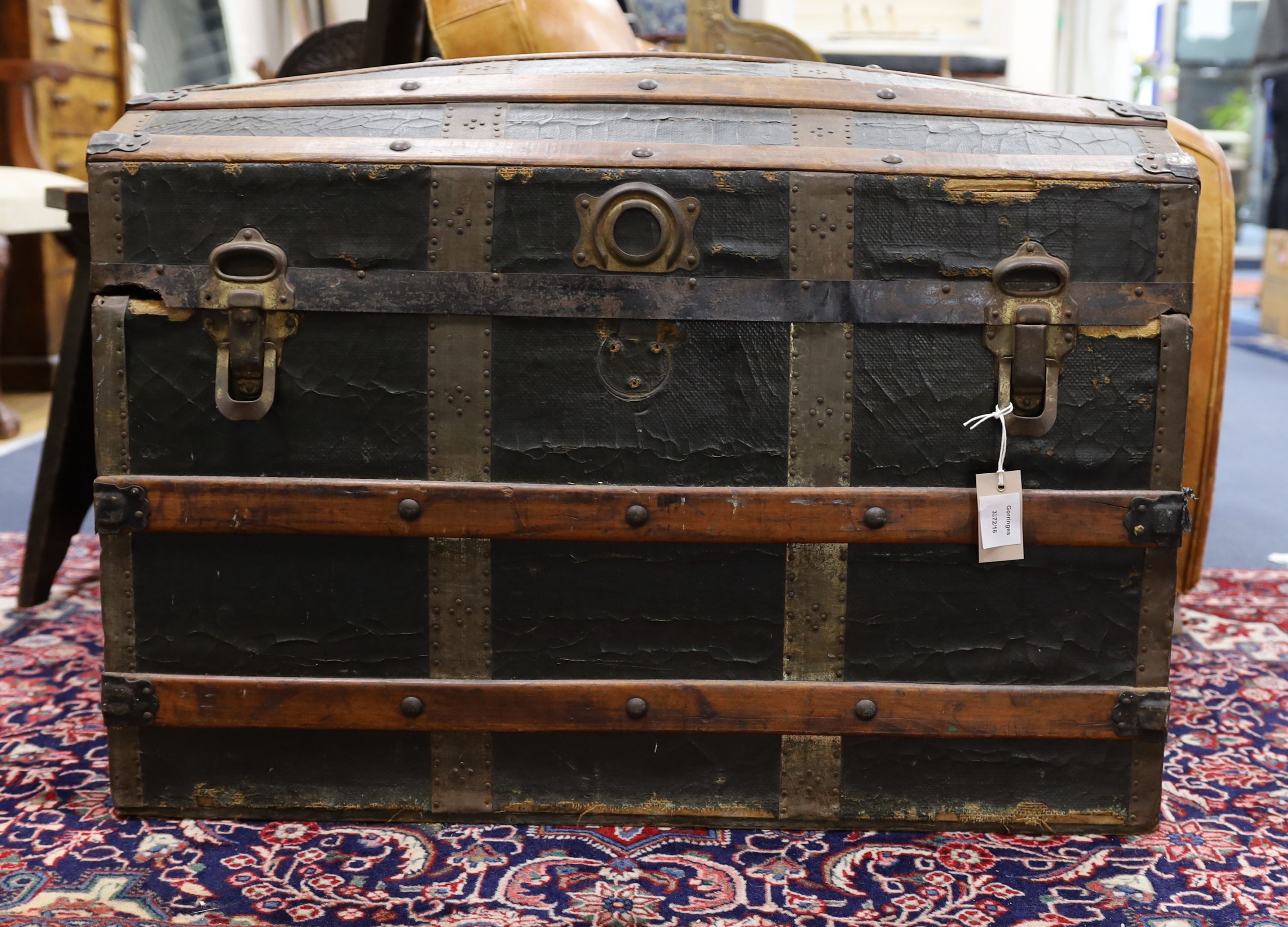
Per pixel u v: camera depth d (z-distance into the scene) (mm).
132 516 1412
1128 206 1374
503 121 1427
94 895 1303
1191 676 2039
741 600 1427
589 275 1375
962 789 1467
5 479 3328
